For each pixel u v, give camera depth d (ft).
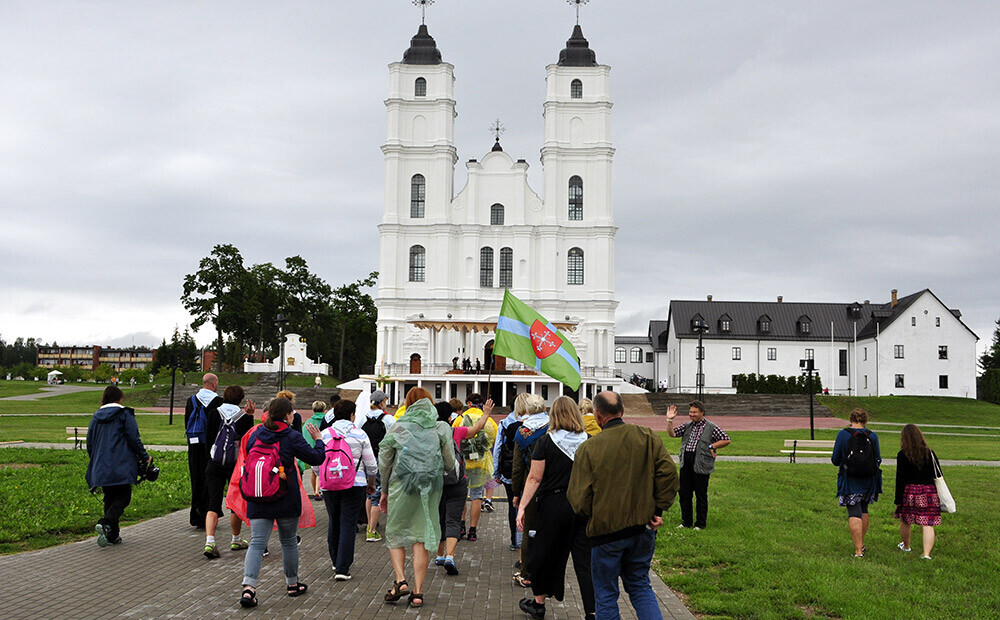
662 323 357.20
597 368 237.86
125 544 41.98
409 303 243.81
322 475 35.45
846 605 31.42
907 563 38.83
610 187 248.93
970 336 284.82
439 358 241.96
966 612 30.78
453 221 250.57
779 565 38.14
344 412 36.27
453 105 252.21
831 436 136.56
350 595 32.96
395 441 32.73
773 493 62.54
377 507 45.21
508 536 47.34
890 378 283.59
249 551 31.27
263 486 31.42
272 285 315.58
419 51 252.21
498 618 30.04
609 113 250.98
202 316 287.69
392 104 247.91
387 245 244.83
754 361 303.07
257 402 213.25
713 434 48.16
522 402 40.16
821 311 312.50
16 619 28.32
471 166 250.57
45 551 39.83
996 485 68.23
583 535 29.12
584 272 248.73
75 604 30.45
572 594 34.37
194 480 45.91
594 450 25.45
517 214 249.14
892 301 314.96
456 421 46.62
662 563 39.27
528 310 53.62
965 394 282.97
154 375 369.30
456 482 37.68
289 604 31.37
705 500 47.93
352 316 354.95
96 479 40.65
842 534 46.09
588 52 254.06
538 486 30.30
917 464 40.42
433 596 33.12
